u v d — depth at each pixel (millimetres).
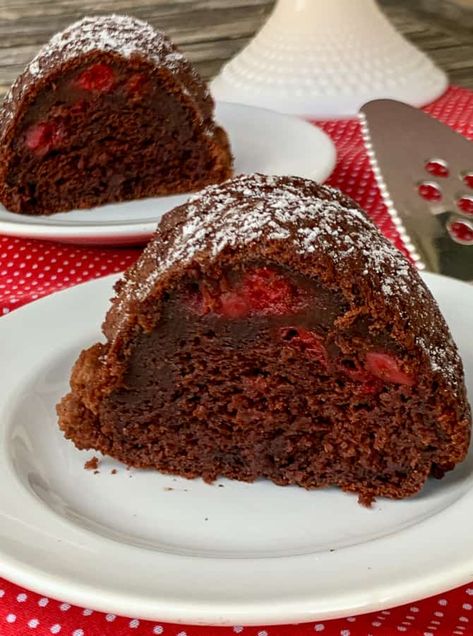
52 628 147
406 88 377
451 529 148
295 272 171
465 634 139
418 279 185
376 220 279
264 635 143
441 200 268
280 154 316
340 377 177
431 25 498
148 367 184
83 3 533
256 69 397
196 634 144
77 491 180
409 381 172
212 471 187
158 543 165
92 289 233
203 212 183
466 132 342
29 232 260
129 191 324
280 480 184
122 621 147
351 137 352
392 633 140
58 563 143
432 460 175
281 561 143
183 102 318
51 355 213
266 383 181
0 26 496
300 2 401
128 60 311
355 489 179
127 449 189
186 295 179
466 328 209
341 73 380
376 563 141
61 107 311
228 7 527
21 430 193
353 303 170
